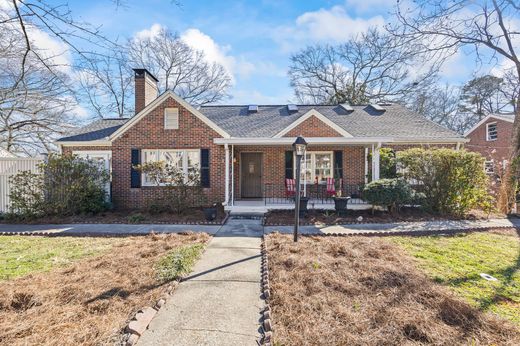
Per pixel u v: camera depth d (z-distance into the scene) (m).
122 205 11.79
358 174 13.25
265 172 13.44
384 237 7.07
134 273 4.54
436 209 10.07
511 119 17.98
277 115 14.95
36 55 5.26
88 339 2.83
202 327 3.08
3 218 9.62
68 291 3.83
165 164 10.93
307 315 3.27
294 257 5.14
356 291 3.84
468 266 4.91
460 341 2.80
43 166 9.84
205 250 6.01
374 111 15.55
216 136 11.77
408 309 3.37
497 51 9.96
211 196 11.70
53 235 7.59
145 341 2.83
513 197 10.85
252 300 3.70
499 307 3.52
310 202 11.47
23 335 2.88
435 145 12.84
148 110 11.84
